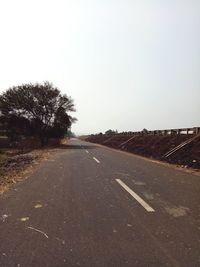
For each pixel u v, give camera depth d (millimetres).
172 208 6648
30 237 4836
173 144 23141
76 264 3861
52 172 13000
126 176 11688
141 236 4859
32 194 8266
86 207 6758
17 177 11672
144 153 25953
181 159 17734
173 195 8047
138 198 7664
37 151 30172
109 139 63656
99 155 23312
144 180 10680
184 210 6473
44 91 42812
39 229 5227
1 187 9523
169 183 10047
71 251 4266
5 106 43031
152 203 7117
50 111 44031
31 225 5453
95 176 11680
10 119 43562
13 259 4012
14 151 33125
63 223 5566
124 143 41750
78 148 36656
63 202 7270
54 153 26094
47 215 6113
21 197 7883
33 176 11859
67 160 18812
